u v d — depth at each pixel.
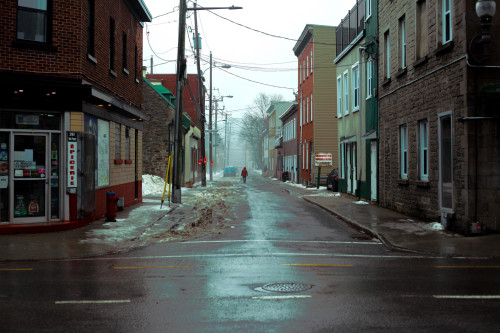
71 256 9.85
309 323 5.30
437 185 13.85
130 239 11.96
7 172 12.70
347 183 26.06
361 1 22.89
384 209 18.66
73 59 13.16
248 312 5.75
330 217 17.08
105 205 16.38
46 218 13.16
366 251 10.40
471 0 11.88
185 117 36.62
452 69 12.60
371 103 21.05
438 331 5.00
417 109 15.30
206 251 10.43
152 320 5.48
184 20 22.55
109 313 5.77
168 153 33.03
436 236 11.95
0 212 12.62
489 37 11.44
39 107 12.91
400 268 8.45
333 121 37.75
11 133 12.70
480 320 5.36
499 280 7.44
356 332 4.99
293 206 21.44
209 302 6.23
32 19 12.85
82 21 13.40
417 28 15.42
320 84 37.81
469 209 11.78
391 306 5.95
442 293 6.60
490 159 11.79
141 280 7.59
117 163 17.84
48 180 13.16
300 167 45.94
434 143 14.02
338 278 7.62
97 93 13.57
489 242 10.92
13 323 5.40
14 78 12.10
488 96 11.62
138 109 21.12
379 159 19.86
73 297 6.54
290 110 50.03
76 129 13.38
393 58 17.94
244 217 17.09
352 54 24.77
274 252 10.23
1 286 7.21
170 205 20.56
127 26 19.00
